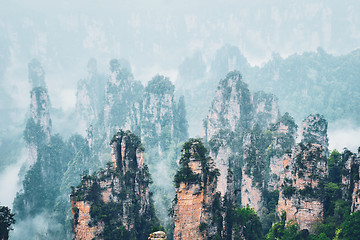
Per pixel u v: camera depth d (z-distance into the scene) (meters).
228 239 92.12
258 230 96.56
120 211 106.06
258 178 129.75
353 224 80.44
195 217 90.12
